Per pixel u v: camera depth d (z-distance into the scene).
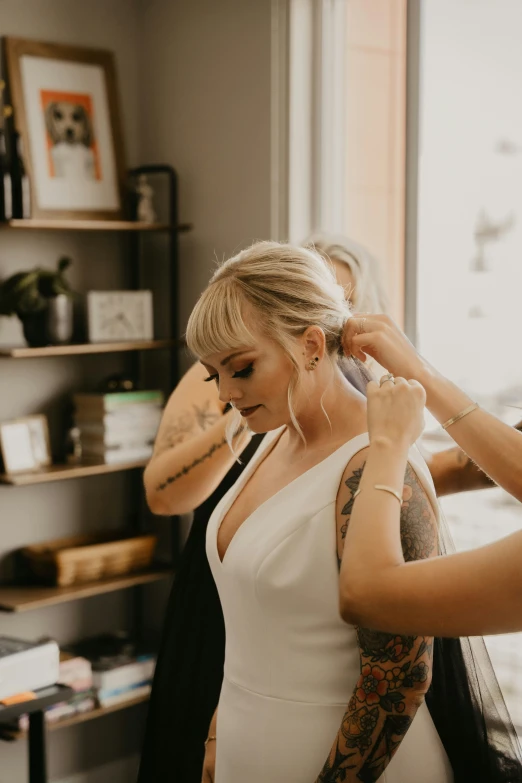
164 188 3.50
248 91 3.13
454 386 1.32
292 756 1.34
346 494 1.30
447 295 2.88
